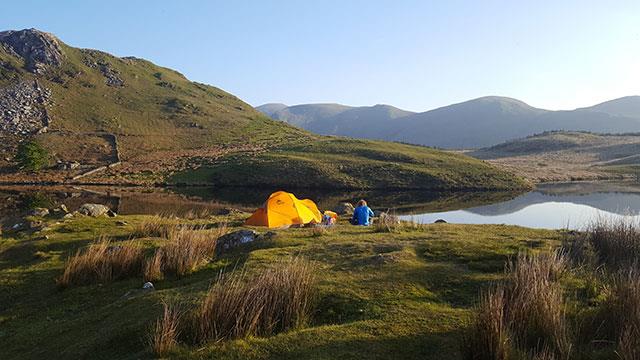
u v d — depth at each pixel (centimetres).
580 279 1008
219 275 1104
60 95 13125
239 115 16362
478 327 653
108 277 1353
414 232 1766
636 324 657
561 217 3638
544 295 726
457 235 1648
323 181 7350
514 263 1136
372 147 10312
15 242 1894
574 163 12631
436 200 5600
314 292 909
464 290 963
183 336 771
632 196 5653
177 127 13288
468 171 8125
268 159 8581
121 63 17800
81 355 788
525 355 617
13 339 980
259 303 805
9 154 8844
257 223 2228
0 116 11025
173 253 1391
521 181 7706
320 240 1555
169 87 17462
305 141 12019
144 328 816
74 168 8388
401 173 7788
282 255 1308
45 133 10569
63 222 2264
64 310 1163
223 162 8775
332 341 711
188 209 4284
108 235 1948
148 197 5609
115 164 8800
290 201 2302
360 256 1261
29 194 5481
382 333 739
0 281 1418
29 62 14488
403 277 1028
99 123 12088
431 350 680
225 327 764
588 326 714
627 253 1225
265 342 715
